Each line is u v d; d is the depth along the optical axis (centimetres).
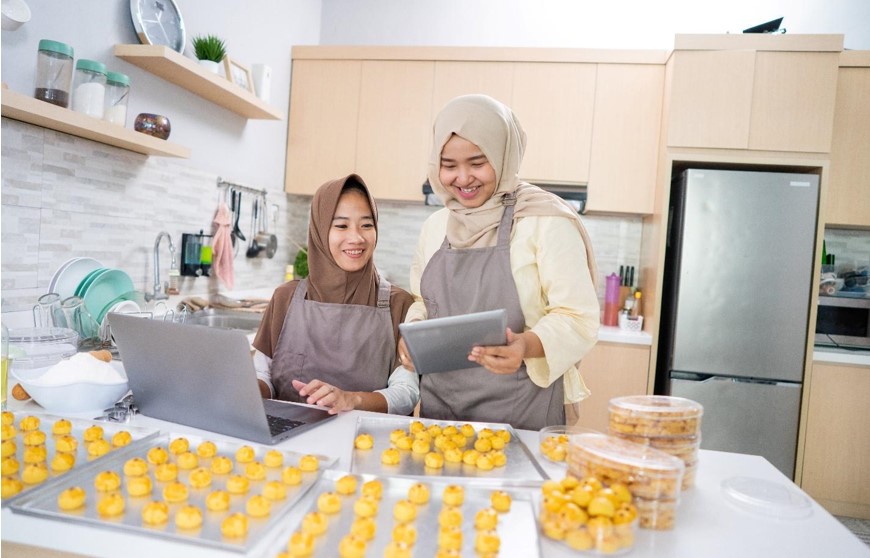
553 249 132
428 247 154
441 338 108
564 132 324
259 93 298
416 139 342
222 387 103
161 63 217
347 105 349
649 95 317
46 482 79
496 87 330
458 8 368
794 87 283
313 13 375
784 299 279
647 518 78
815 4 329
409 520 75
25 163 175
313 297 158
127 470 84
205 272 270
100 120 180
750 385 282
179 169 255
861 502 282
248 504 75
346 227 151
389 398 141
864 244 329
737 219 281
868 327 299
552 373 124
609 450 84
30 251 180
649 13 346
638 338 298
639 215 352
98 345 179
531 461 100
